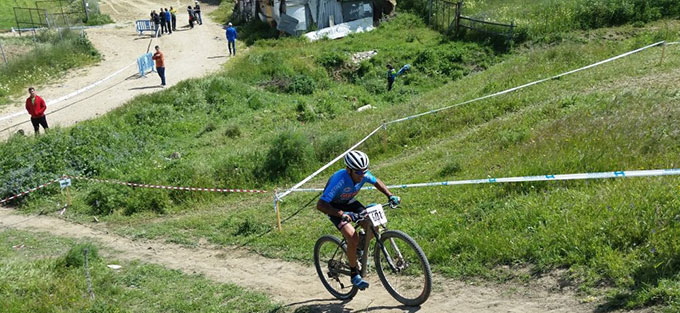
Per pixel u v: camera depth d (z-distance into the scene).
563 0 30.08
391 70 25.77
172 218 12.17
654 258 5.72
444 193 9.63
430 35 31.89
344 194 6.15
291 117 21.12
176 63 31.09
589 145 9.33
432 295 6.50
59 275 8.58
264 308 7.08
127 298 7.85
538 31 28.33
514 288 6.25
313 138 15.10
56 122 21.73
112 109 22.33
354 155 5.95
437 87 25.91
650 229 6.12
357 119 17.98
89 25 42.72
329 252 8.38
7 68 28.42
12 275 8.53
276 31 35.53
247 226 10.45
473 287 6.50
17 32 38.97
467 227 7.85
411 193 10.25
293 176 13.50
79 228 12.27
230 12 46.34
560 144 9.91
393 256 7.46
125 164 16.09
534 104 14.14
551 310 5.63
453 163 10.93
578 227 6.66
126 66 30.84
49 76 29.03
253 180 13.60
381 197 10.52
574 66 17.86
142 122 20.05
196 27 41.16
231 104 22.69
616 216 6.55
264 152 14.59
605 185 7.72
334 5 34.81
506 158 10.32
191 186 13.35
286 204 11.45
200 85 23.98
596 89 14.02
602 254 6.10
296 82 25.64
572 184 8.20
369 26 35.12
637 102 11.34
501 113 14.27
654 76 13.98
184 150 17.55
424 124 14.78
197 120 20.86
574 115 11.45
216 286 8.02
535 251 6.63
